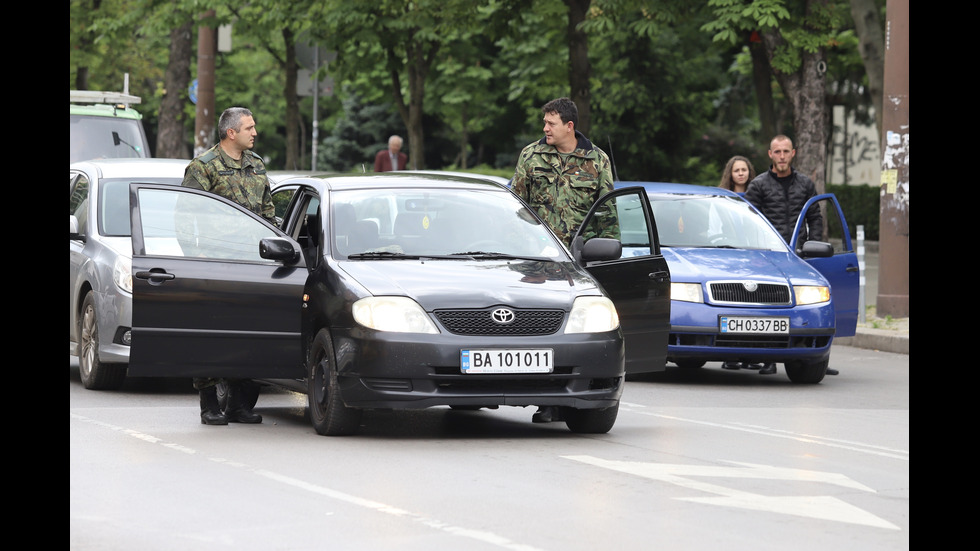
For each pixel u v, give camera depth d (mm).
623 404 32812
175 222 27203
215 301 26812
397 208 28250
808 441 27062
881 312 53375
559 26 79875
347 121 151125
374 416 29719
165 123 95312
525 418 29859
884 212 53188
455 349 24781
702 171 119250
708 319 36562
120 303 32469
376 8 78438
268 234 27641
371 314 25062
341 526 18094
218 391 29844
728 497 20531
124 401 31656
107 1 109500
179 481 21250
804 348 37156
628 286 30422
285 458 23500
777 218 43125
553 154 31266
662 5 66688
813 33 66375
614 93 113500
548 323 25516
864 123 132625
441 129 150875
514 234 28438
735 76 128500
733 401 33781
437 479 21594
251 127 29938
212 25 79875
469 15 75312
